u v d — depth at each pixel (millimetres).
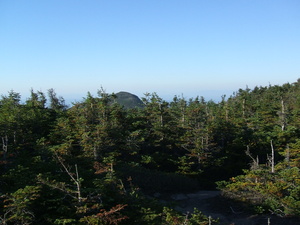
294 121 33000
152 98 32656
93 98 28438
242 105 42625
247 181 19016
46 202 13000
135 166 24969
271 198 17859
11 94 28859
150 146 30938
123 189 16438
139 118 33188
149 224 12648
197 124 33156
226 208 19750
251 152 31750
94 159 22625
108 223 12523
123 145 26156
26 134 23219
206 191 26406
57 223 11828
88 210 12555
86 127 23969
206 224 12234
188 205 21484
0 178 15117
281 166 19797
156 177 24719
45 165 18453
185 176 27078
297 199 17078
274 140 29500
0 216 10922
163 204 16094
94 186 16141
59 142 24375
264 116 35812
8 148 19953
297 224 15656
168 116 31766
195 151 28453
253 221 17000
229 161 31641
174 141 31391
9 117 21422
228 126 33031
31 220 11812
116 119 27266
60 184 13133
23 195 11430
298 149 19734
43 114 28375
